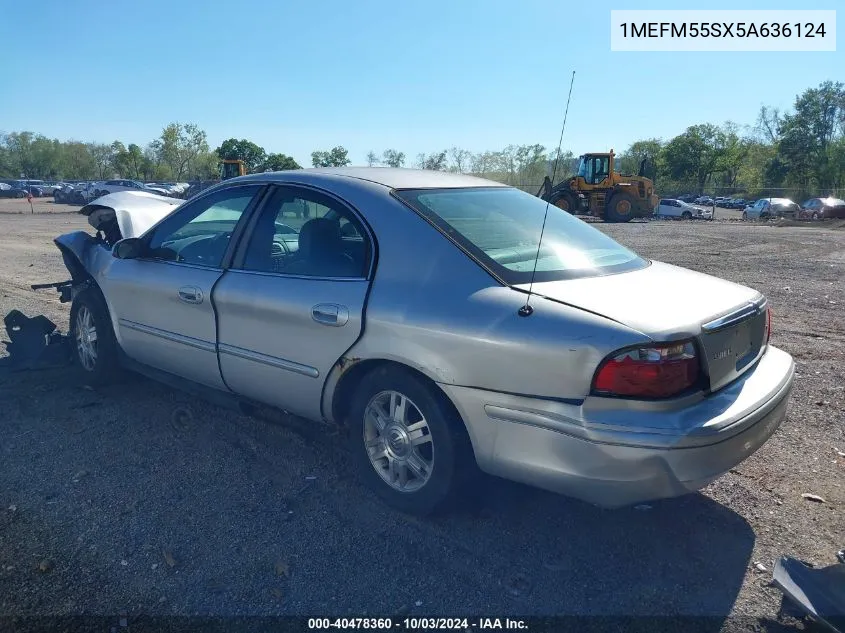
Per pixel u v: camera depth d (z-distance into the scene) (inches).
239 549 125.6
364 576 118.3
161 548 125.6
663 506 142.2
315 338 141.4
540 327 114.3
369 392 137.8
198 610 109.6
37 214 1269.7
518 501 143.1
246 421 185.0
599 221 1311.5
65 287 246.1
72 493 145.5
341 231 145.3
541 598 113.2
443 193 150.8
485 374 119.0
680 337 109.7
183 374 178.1
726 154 3036.4
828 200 1311.5
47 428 179.6
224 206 171.0
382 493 139.8
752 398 119.9
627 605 111.7
